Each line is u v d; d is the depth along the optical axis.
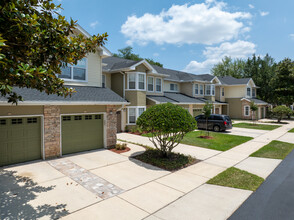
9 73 3.78
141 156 9.28
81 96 10.02
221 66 51.22
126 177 6.90
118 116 17.11
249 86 31.47
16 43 4.47
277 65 34.50
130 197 5.45
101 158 9.02
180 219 4.44
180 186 6.27
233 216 4.59
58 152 8.99
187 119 8.64
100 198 5.35
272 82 33.53
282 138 15.05
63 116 9.35
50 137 8.70
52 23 5.04
